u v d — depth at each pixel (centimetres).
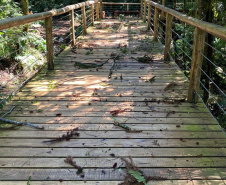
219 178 176
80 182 172
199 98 297
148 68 410
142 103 288
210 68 468
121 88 330
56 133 229
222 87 595
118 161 192
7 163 190
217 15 455
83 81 354
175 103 288
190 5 646
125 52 499
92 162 191
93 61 443
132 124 244
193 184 171
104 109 274
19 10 793
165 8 431
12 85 572
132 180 173
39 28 846
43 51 718
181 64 706
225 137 223
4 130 233
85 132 230
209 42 442
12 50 640
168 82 352
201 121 250
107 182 172
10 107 276
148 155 199
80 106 280
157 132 231
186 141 218
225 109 507
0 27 217
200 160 194
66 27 1063
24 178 175
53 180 174
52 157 197
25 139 220
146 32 702
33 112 266
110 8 1373
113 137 223
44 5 1288
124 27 777
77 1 1325
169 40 437
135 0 1388
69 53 494
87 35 657
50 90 322
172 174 180
